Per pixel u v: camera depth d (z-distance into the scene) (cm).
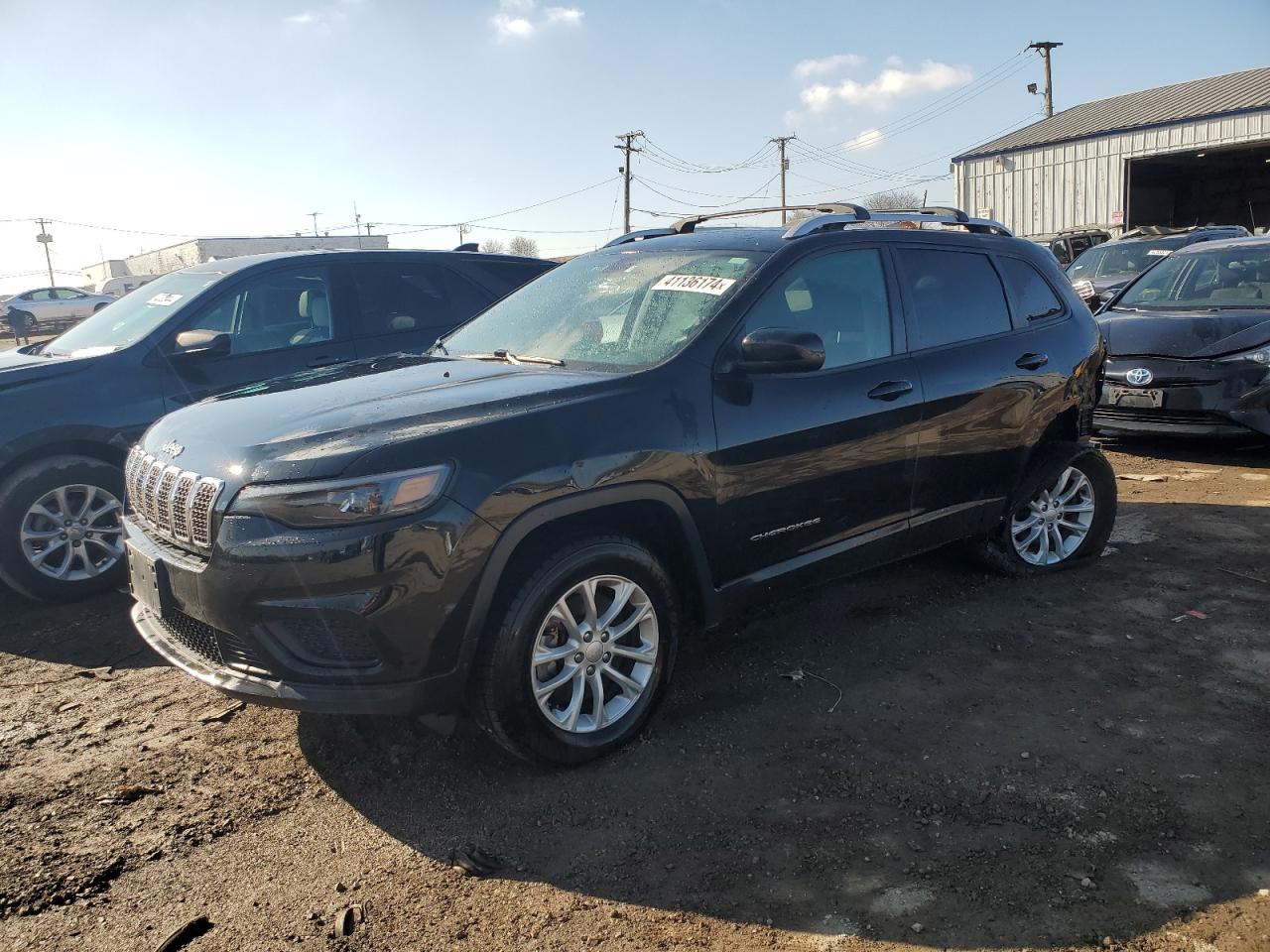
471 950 243
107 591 521
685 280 395
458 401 320
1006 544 486
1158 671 391
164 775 329
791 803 304
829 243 406
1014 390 457
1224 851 274
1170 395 745
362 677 288
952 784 312
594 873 273
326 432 300
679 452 334
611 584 328
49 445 492
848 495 393
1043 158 3189
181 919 256
